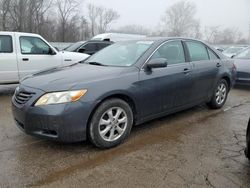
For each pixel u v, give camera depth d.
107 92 3.89
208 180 3.28
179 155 3.89
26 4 44.53
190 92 5.23
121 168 3.53
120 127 4.18
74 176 3.34
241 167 3.57
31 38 7.96
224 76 6.08
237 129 4.95
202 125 5.12
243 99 7.41
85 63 5.00
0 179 3.26
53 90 3.69
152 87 4.47
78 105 3.67
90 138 3.89
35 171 3.44
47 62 8.21
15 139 4.40
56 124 3.62
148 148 4.11
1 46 7.50
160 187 3.14
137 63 4.44
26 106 3.76
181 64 5.04
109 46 5.48
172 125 5.09
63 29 48.25
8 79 7.61
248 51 9.71
